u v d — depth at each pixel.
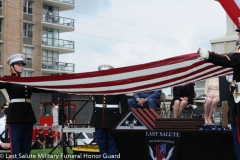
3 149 8.30
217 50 9.72
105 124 7.11
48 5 43.97
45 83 5.93
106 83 5.94
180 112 8.59
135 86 6.16
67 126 9.05
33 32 41.78
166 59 5.30
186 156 5.96
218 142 5.83
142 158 6.20
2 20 38.72
